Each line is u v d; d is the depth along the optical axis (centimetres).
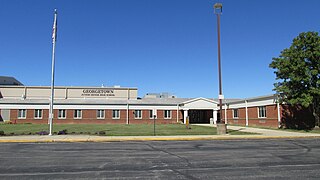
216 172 961
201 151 1482
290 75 2906
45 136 2278
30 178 883
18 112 5338
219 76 2547
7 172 968
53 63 2384
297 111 3509
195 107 5438
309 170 992
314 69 2878
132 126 4094
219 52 2542
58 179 870
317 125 3112
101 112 5491
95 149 1572
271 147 1661
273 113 3681
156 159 1225
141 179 867
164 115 5653
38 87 7206
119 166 1069
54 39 2367
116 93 7388
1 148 1616
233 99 6650
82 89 7312
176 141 2067
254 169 1009
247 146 1716
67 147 1667
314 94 2911
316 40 2900
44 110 5375
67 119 5394
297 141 2053
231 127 3822
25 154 1377
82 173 951
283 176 900
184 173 947
